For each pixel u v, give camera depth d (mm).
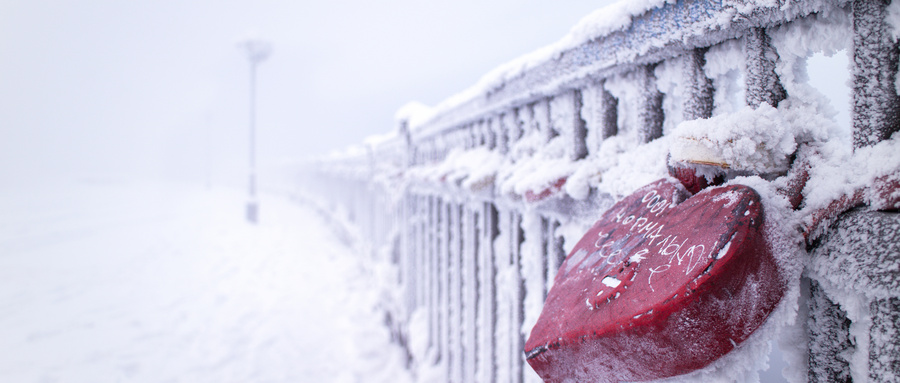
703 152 718
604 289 771
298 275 6816
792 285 650
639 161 1011
